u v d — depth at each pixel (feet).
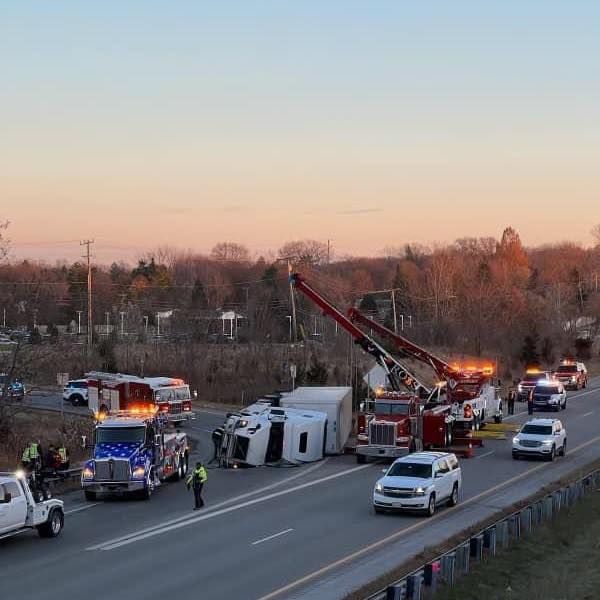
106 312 603.67
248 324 472.44
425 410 197.16
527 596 89.97
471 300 515.91
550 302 584.81
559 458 192.54
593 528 124.88
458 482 138.31
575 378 373.61
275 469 182.09
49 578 93.04
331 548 106.73
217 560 101.09
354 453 205.98
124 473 143.64
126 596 85.35
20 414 245.45
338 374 328.29
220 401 333.83
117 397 254.06
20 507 108.58
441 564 90.68
